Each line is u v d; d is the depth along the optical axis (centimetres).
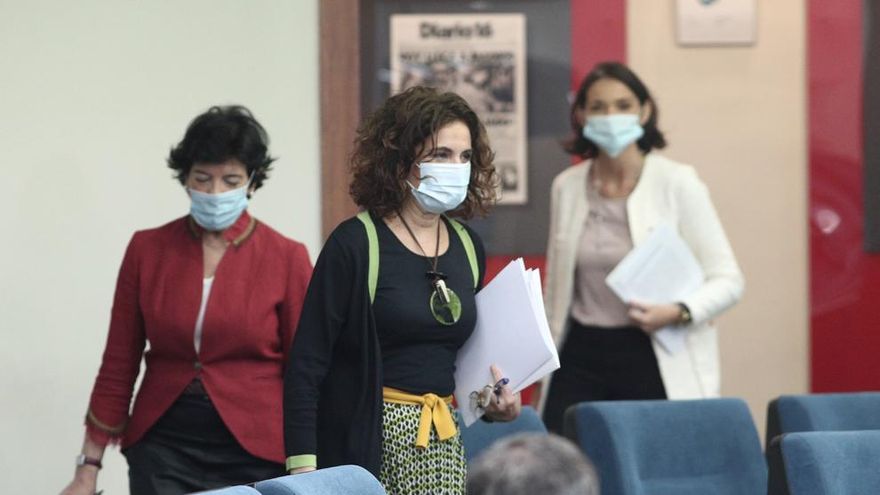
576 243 1339
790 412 1151
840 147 1698
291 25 1580
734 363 1703
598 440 1042
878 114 1695
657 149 1368
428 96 923
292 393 910
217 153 1088
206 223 1097
